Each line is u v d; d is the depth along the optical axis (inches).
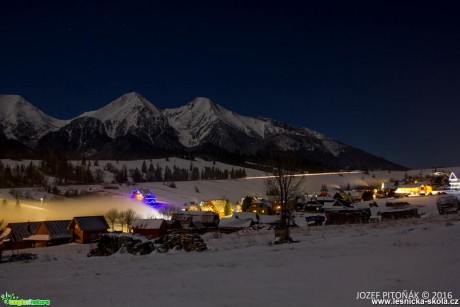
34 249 2012.8
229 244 1187.3
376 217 2765.7
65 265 832.9
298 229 1847.9
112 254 1050.7
